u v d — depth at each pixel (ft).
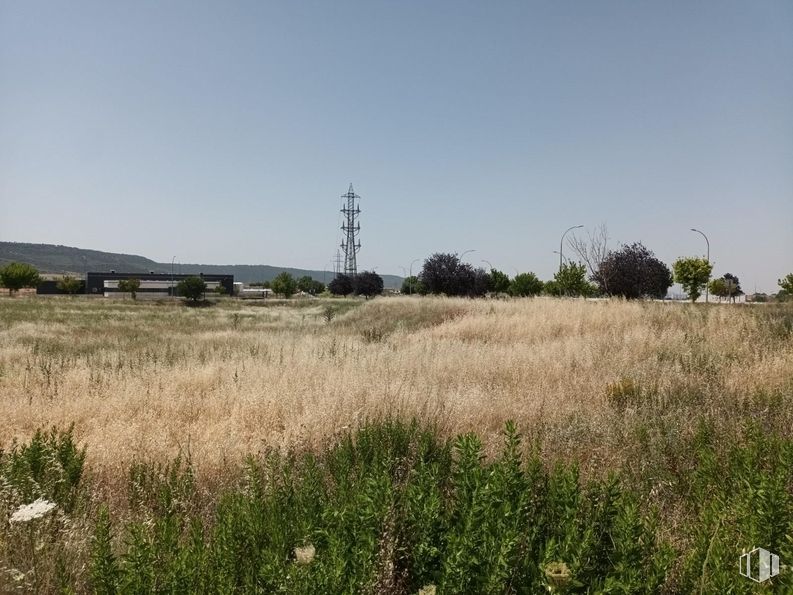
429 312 84.12
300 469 16.88
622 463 16.85
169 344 55.98
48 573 10.97
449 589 8.61
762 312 50.29
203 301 248.52
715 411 22.27
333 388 27.37
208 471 17.88
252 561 10.31
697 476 14.10
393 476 16.06
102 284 378.32
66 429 23.57
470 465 11.76
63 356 49.01
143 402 27.66
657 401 25.00
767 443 15.25
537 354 37.45
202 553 10.24
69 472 16.01
